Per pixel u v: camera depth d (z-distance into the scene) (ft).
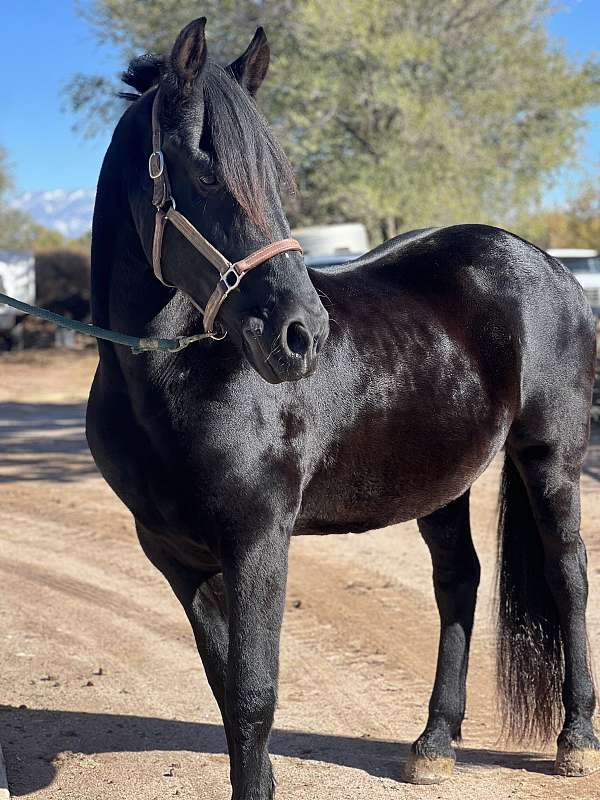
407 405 10.39
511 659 11.83
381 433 10.18
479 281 11.69
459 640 11.91
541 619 11.83
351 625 16.92
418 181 70.33
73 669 15.31
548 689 11.70
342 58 72.74
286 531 9.09
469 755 12.00
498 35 76.38
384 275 11.50
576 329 12.32
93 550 23.22
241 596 8.77
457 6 74.84
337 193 74.33
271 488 8.90
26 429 44.50
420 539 23.09
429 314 11.08
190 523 8.95
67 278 104.06
